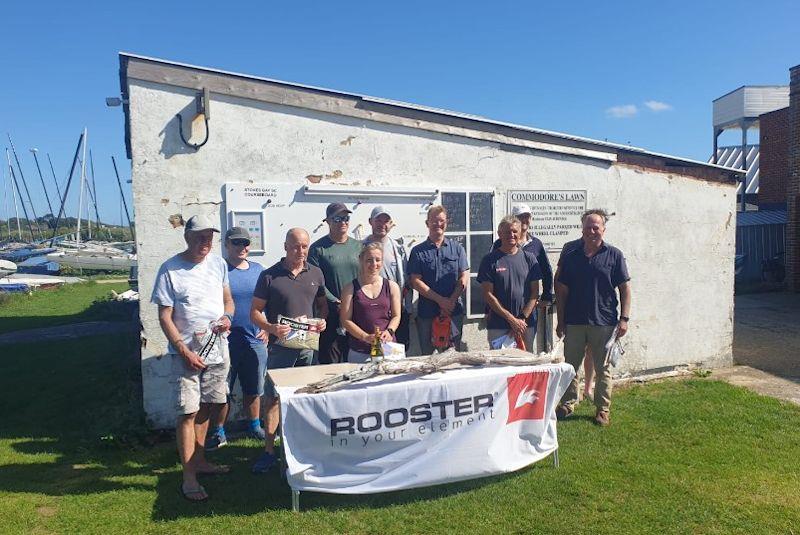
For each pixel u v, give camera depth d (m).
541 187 6.69
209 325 4.06
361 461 3.86
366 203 5.96
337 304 5.00
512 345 5.34
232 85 5.47
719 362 7.72
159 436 5.29
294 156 5.73
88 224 53.50
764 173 19.58
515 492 4.09
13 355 9.40
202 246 4.04
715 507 3.85
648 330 7.27
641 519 3.71
